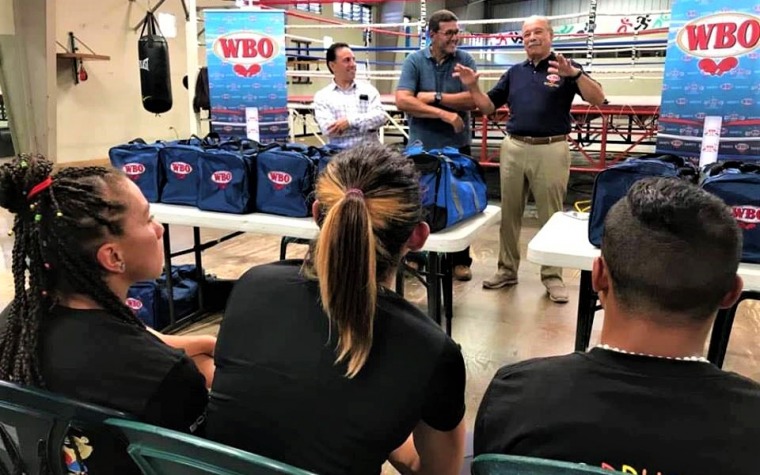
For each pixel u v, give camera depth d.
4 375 1.04
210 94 4.48
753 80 3.05
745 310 3.37
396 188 1.02
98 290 1.06
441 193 2.29
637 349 0.80
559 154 3.28
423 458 1.10
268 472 0.79
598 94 3.07
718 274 0.76
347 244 0.94
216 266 4.26
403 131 6.90
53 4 6.95
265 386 0.97
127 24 8.33
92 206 1.04
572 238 2.12
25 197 1.01
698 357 0.79
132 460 0.98
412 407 0.94
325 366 0.94
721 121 3.15
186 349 1.67
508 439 0.81
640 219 0.80
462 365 1.02
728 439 0.71
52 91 7.20
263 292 1.04
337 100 3.80
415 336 0.96
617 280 0.80
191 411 1.07
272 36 4.29
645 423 0.74
